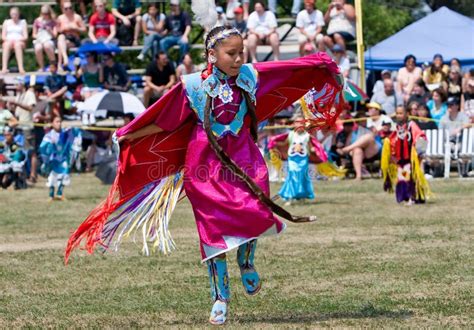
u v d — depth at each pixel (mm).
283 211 7227
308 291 8828
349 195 18719
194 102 7363
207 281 9562
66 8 27312
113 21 27047
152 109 7422
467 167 21891
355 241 12148
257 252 11406
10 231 14258
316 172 18797
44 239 13297
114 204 7691
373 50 28031
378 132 22484
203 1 7590
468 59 27359
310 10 24781
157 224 7832
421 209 15828
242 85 7395
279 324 7383
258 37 24812
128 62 32125
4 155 22141
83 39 28391
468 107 22531
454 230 12969
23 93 25094
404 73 24656
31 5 30406
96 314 8055
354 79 25438
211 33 7297
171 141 7680
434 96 22734
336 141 23188
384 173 17078
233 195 7219
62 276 10078
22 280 9891
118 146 7555
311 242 12188
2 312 8250
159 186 7844
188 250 11859
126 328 7438
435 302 8125
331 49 24516
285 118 23125
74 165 27250
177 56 28688
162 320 7746
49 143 19156
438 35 28297
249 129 7539
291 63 7715
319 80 8023
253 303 8344
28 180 24391
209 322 7480
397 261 10391
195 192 7340
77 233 7762
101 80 25875
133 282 9609
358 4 25531
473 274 9477
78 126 24234
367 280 9297
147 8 30016
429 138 22109
